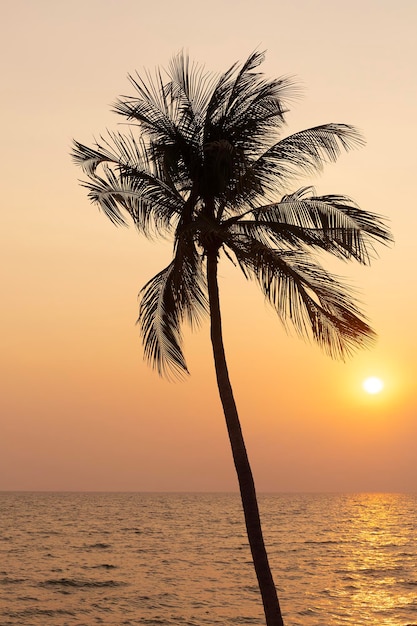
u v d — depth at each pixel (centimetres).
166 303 1437
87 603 3394
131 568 4831
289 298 1326
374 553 6038
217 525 10075
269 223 1330
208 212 1384
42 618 3022
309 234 1313
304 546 6694
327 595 3669
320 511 15375
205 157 1369
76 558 5444
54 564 5022
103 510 15275
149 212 1401
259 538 1241
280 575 4491
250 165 1342
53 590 3791
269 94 1367
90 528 9069
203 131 1381
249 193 1367
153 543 6919
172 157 1362
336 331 1349
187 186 1416
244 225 1350
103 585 3988
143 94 1393
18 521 10481
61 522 10381
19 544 6575
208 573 4578
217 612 3158
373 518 12412
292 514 13775
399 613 3169
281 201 1342
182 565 5041
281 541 7269
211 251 1373
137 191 1398
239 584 4056
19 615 3089
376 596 3650
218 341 1345
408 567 4972
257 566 1228
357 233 1277
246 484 1270
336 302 1341
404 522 11225
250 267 1362
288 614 3127
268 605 1211
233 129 1377
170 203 1411
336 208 1300
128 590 3803
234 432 1297
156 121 1402
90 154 1392
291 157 1377
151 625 2864
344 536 8006
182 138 1388
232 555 5803
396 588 3941
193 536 7912
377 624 2914
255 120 1374
